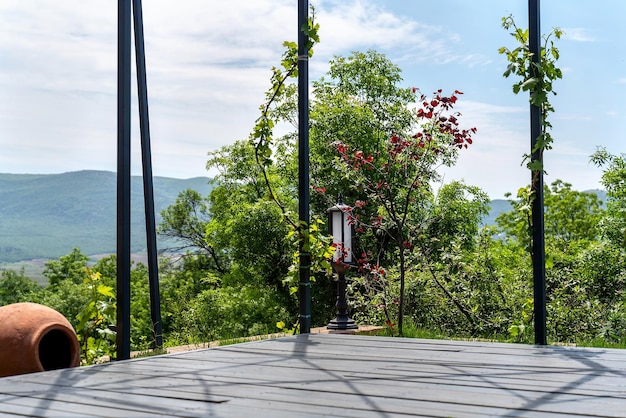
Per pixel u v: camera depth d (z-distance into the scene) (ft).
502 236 24.40
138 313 81.97
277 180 65.82
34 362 11.96
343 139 57.47
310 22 15.25
